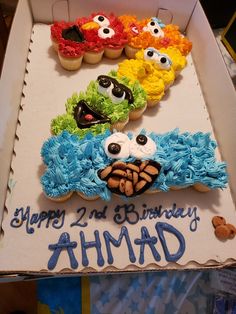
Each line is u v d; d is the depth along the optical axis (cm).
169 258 34
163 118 45
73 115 40
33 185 37
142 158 36
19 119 42
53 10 51
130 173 34
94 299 36
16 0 60
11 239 34
